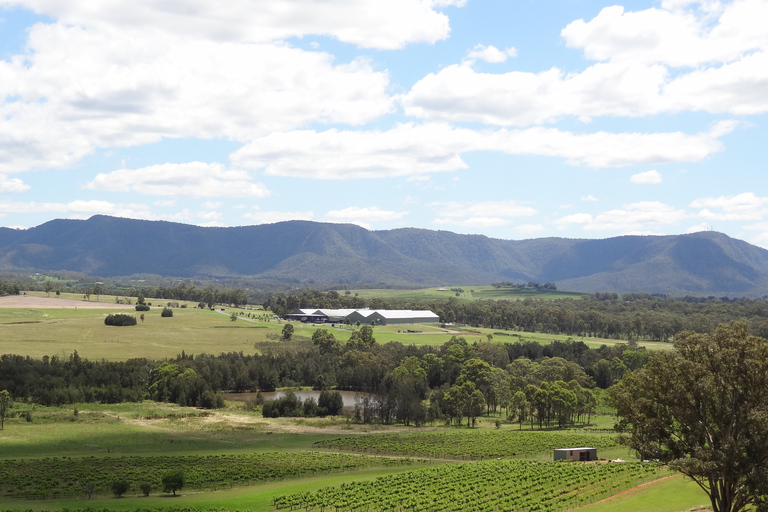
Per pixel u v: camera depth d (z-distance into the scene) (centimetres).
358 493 8519
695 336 5603
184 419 15600
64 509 7469
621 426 6034
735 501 5362
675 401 5469
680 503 7044
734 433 5269
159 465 10388
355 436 14200
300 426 15450
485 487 8719
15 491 8594
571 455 10819
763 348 5191
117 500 8275
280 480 9831
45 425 14025
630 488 8200
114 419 15138
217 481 9581
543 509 7481
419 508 7800
